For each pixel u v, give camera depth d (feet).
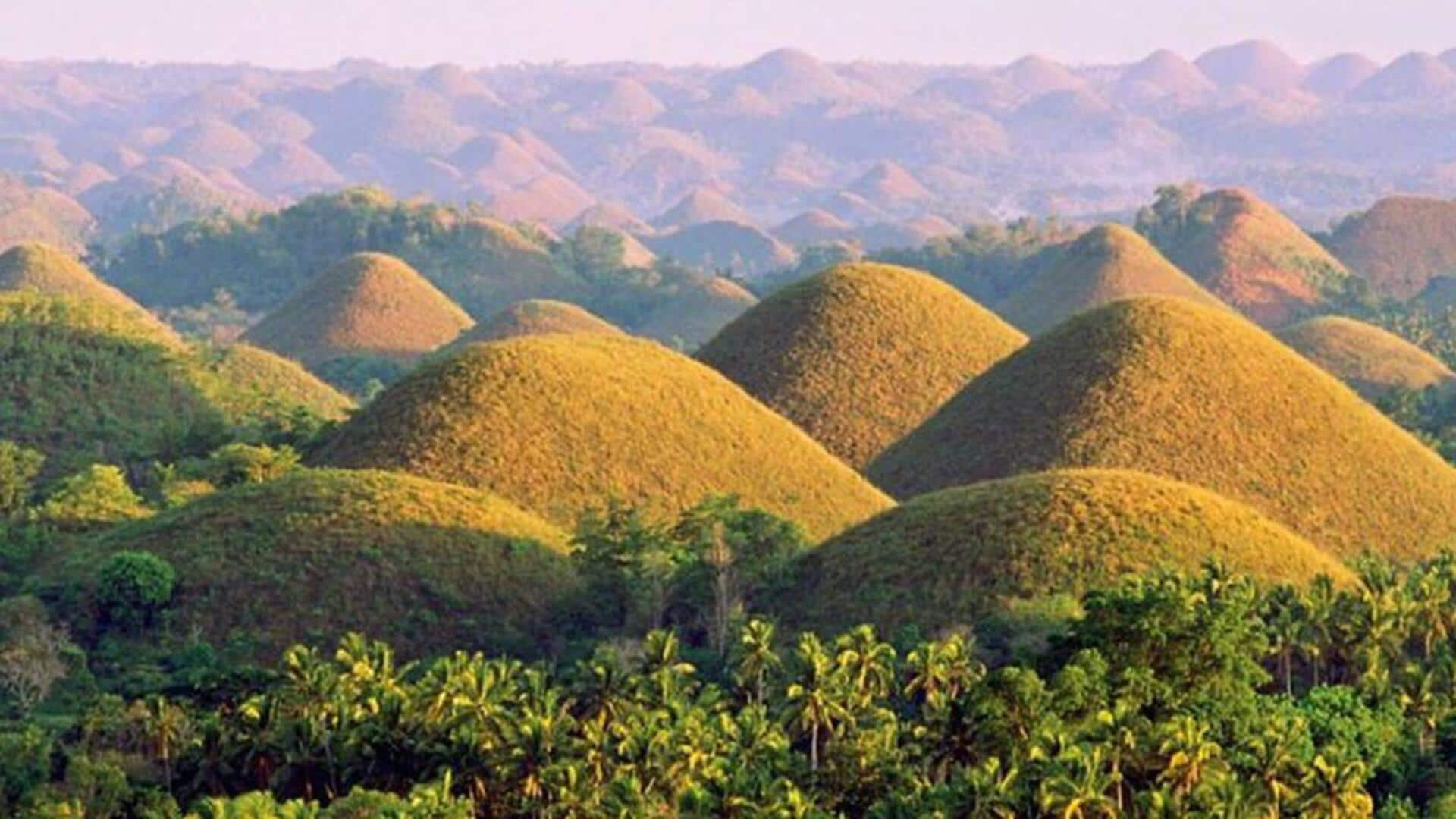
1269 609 407.03
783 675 354.74
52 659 403.75
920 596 443.73
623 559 464.65
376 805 292.40
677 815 297.12
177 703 350.23
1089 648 342.23
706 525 471.21
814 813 294.25
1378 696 372.58
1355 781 303.48
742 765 310.65
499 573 471.62
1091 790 282.97
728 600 445.37
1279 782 304.09
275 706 331.57
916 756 320.70
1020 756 302.04
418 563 467.52
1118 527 462.60
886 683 351.05
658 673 338.54
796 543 476.54
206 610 448.65
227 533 476.13
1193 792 292.81
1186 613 346.33
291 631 444.14
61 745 346.33
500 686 332.39
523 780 309.22
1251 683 350.02
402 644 444.55
